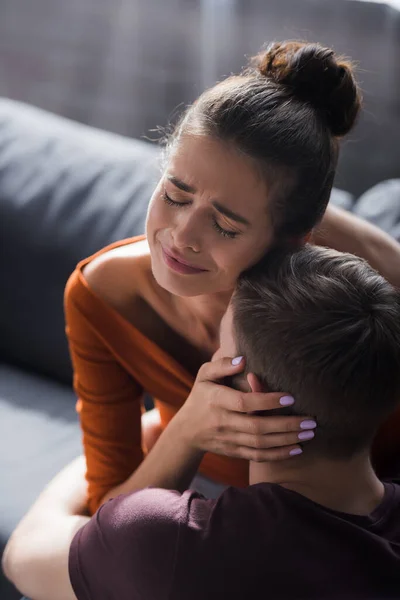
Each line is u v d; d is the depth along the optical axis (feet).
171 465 3.25
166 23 7.09
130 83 7.39
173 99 7.31
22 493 4.31
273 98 2.81
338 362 2.50
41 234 5.15
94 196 5.16
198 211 2.83
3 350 5.42
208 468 4.17
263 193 2.82
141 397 4.02
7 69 7.70
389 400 2.58
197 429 3.08
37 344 5.24
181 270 2.98
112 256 3.70
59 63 7.55
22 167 5.38
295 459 2.71
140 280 3.65
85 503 3.85
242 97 2.77
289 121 2.78
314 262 2.69
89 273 3.72
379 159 6.81
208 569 2.46
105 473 3.79
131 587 2.57
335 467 2.68
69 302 3.76
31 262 5.16
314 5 6.62
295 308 2.55
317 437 2.64
